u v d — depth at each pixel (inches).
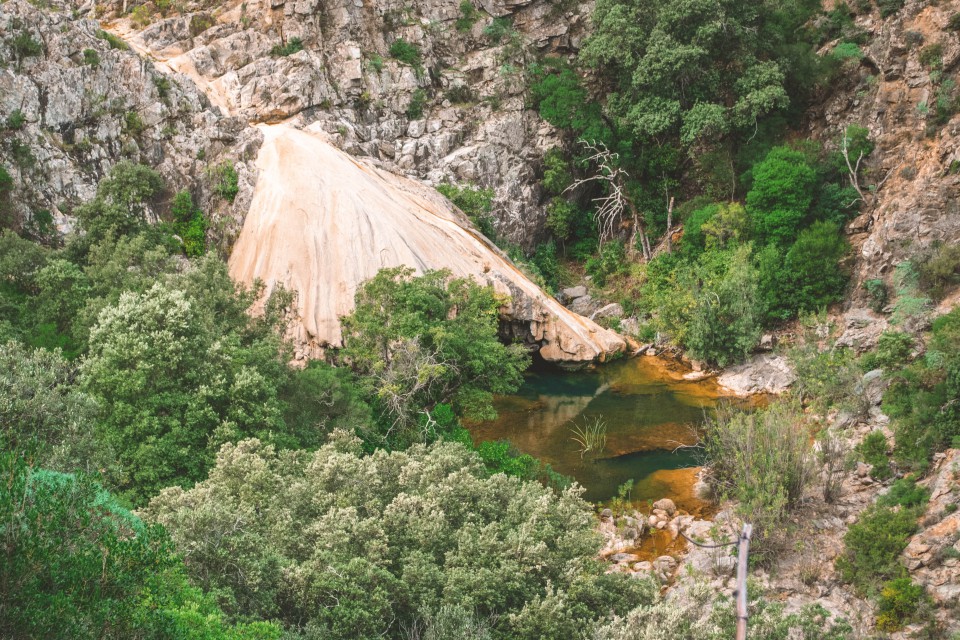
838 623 895.7
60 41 2044.8
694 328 2138.3
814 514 1374.3
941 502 1315.2
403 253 2073.1
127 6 2832.2
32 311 1491.1
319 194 2124.8
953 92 2175.2
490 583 892.6
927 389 1583.4
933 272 1895.9
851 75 2476.6
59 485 627.8
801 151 2322.8
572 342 2175.2
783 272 2142.0
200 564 800.3
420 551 909.8
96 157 2047.2
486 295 1678.2
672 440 1770.4
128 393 1144.8
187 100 2208.4
